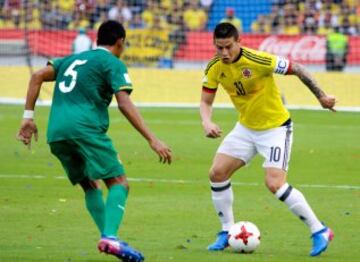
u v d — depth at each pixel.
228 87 25.67
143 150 53.62
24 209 33.09
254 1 97.75
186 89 85.31
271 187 25.22
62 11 98.38
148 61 88.75
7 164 46.75
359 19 96.69
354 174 44.41
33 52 87.81
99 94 23.08
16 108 79.00
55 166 46.22
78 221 30.69
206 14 97.56
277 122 25.48
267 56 24.98
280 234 28.58
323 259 24.20
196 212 33.00
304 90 83.25
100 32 23.58
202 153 52.38
